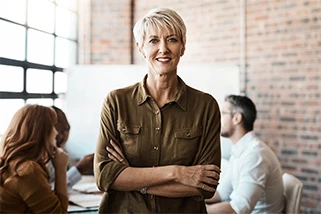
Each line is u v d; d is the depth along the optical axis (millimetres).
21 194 1632
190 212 1312
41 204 1661
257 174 2100
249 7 3840
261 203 2217
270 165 2154
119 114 1319
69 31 4574
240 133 2363
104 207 1304
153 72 1299
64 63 4453
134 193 1291
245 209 2051
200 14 4207
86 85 3898
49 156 1832
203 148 1334
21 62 3629
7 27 3412
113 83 3836
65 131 2553
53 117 1844
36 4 3867
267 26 3719
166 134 1299
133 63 4668
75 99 3916
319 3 3355
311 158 3467
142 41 1292
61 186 1933
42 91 4000
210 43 4145
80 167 2586
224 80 3518
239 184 2139
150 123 1307
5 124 3385
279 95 3662
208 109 1356
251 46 3844
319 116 3400
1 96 3357
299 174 3551
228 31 3996
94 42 4703
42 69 3998
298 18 3498
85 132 3873
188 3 4297
